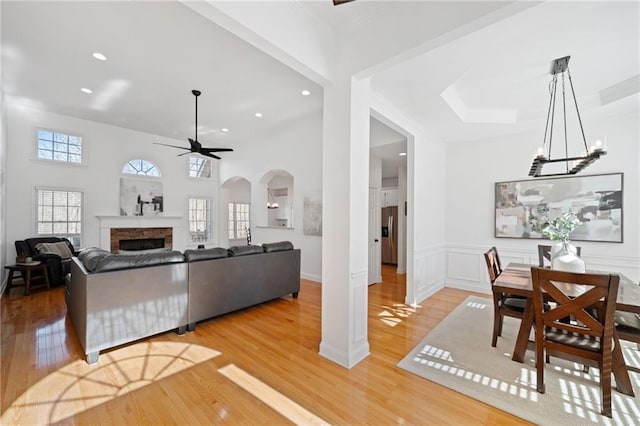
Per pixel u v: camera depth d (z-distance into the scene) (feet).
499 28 6.73
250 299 12.16
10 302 13.16
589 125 12.66
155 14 8.50
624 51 8.20
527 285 8.15
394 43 7.04
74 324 9.78
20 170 16.78
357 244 8.27
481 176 15.75
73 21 8.82
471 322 11.12
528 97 11.66
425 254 14.69
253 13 6.06
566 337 6.51
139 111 17.15
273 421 5.73
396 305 13.39
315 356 8.38
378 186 18.94
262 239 22.17
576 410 6.05
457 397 6.51
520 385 6.95
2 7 8.15
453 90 11.09
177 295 9.78
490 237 15.42
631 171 11.73
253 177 23.21
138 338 8.87
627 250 11.78
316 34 7.75
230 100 15.25
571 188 13.07
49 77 12.71
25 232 16.97
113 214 20.47
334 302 8.21
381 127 15.96
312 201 18.43
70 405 6.14
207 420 5.74
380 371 7.59
